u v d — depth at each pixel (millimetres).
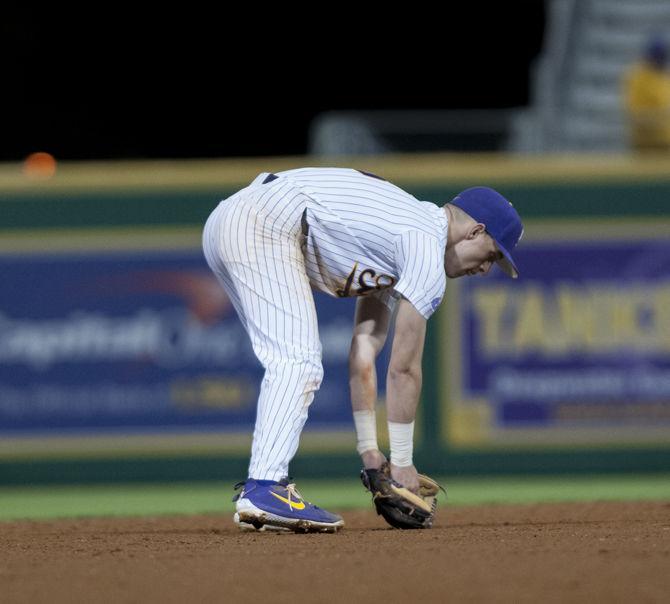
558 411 33562
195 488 33906
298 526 17797
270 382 17422
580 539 16828
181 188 34094
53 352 34125
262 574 13695
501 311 33594
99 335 34125
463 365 33562
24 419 34156
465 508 24547
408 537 17359
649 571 13641
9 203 34156
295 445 17688
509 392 33562
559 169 33625
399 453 18484
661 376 33531
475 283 33594
